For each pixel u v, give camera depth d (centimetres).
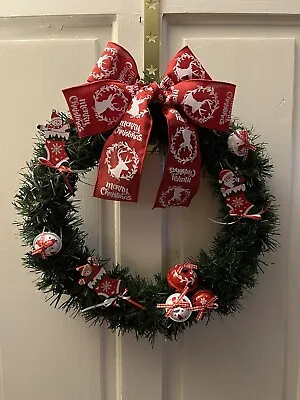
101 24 70
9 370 75
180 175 64
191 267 68
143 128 63
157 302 67
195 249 73
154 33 69
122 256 72
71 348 75
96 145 66
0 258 73
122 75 64
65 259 67
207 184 72
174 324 67
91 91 63
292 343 75
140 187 71
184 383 76
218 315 75
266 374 75
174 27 70
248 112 71
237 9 70
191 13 69
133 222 72
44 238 65
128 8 69
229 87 64
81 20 70
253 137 71
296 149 73
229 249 68
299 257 74
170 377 76
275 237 73
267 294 74
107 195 64
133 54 70
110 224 73
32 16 70
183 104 64
